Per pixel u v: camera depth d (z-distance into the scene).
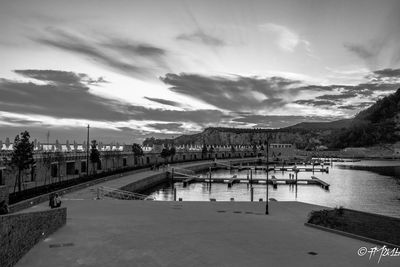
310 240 23.70
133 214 32.72
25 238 19.53
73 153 84.12
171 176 105.12
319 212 30.80
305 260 19.27
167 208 36.75
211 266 17.98
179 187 93.56
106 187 58.22
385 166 199.75
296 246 22.11
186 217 31.72
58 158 69.75
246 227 27.72
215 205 39.72
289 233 25.77
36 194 41.47
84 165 87.19
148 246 21.47
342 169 179.12
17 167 52.62
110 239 23.02
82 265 17.81
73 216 31.28
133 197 61.75
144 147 156.12
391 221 27.58
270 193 84.75
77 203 39.41
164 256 19.50
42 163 65.12
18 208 32.81
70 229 25.83
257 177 126.88
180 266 17.89
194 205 39.47
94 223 28.14
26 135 49.62
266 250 21.08
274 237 24.42
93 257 19.11
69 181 58.88
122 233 24.75
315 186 99.38
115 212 33.69
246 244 22.42
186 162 165.38
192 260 18.89
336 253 20.69
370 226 26.08
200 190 88.25
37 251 20.08
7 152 59.69
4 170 53.94
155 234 24.66
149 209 35.84
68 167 80.69
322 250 21.27
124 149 135.38
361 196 81.69
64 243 21.86
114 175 76.56
